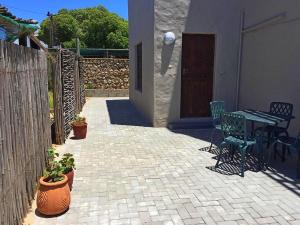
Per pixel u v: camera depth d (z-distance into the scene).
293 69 5.91
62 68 6.41
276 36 6.47
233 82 8.34
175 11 7.65
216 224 3.23
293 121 5.89
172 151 5.82
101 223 3.23
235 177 4.52
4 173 2.65
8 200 2.74
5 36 4.54
